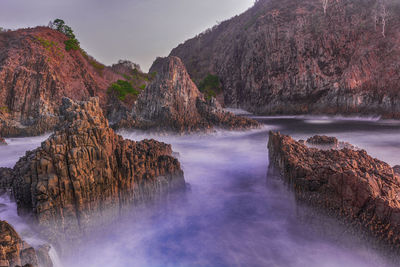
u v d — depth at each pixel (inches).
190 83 1871.3
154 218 577.9
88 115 550.0
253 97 4148.6
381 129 1801.2
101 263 452.1
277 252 459.8
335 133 1663.4
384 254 370.9
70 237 445.1
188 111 1733.5
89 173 473.1
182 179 663.1
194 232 531.2
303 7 4025.6
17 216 491.2
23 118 2043.6
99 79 3070.9
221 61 5467.5
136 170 570.6
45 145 478.6
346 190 429.7
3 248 315.6
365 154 618.5
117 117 2514.8
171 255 466.6
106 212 490.6
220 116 1768.0
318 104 3223.4
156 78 1847.9
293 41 3649.1
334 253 438.9
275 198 659.4
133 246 489.1
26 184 468.8
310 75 3371.1
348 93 2851.9
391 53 2780.5
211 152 1167.6
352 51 3169.3
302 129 1905.8
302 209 505.7
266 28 4037.9
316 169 513.7
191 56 6820.9
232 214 597.0
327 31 3395.7
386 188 426.9
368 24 3186.5
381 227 378.3
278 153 686.5
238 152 1163.9
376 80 2714.1
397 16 3058.6
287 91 3617.1
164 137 1476.4
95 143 498.9
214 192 717.3
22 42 2384.4
